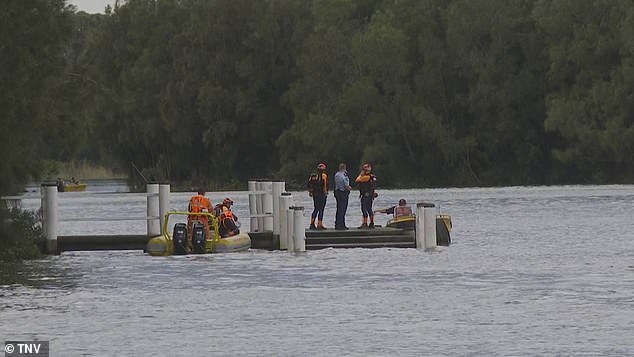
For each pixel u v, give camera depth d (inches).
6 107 5201.8
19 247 5541.3
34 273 4918.8
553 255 5654.5
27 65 5246.1
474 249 5959.6
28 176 5580.7
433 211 5762.8
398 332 3299.7
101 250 5753.0
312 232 5841.5
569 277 4638.3
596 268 5002.5
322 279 4594.0
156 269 5029.5
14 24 5236.2
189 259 5447.8
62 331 3371.1
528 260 5369.1
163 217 5748.0
